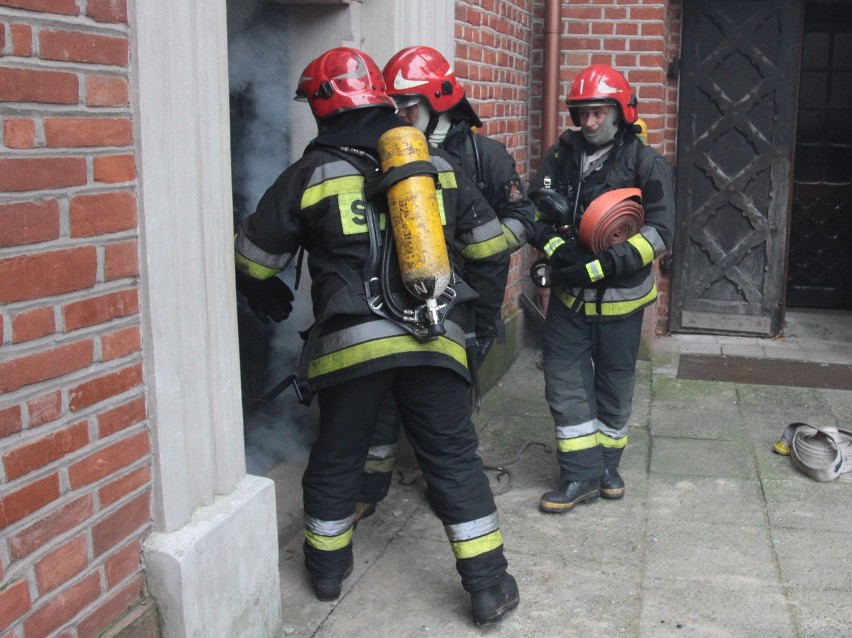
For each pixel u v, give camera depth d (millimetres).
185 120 2439
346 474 3123
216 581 2594
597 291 3857
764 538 3756
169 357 2443
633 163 3887
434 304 2754
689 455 4691
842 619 3146
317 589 3219
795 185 7977
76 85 2107
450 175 3053
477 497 3020
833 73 7750
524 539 3746
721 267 7012
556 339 3986
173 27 2371
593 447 4012
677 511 4023
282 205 2869
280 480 4070
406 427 3041
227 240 2682
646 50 6262
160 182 2357
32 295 2027
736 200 6902
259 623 2846
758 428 5094
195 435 2594
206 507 2648
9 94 1938
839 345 6863
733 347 6805
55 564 2143
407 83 3398
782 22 6617
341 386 2928
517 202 3709
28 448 2045
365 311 2828
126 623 2363
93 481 2244
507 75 5898
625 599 3279
